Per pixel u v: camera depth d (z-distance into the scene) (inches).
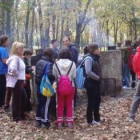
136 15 1316.4
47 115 262.2
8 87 288.0
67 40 313.9
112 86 391.2
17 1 1337.4
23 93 284.7
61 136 242.8
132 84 431.8
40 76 257.1
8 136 243.0
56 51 328.5
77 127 264.8
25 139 235.3
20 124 272.1
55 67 260.5
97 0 1247.5
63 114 276.5
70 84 262.2
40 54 384.2
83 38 1910.7
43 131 255.0
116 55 403.5
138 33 1380.4
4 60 308.8
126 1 1248.2
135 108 275.1
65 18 1263.5
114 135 239.9
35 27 1649.9
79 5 1215.6
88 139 231.5
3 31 986.7
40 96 262.2
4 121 281.0
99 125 268.7
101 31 1742.1
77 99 369.1
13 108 279.6
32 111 315.9
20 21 1606.8
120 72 404.2
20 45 274.4
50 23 1366.9
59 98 264.2
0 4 786.8
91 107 268.2
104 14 1279.5
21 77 275.4
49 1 1242.6
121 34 1806.1
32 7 1305.4
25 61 304.5
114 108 331.9
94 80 261.1
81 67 263.6
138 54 269.7
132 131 248.8
